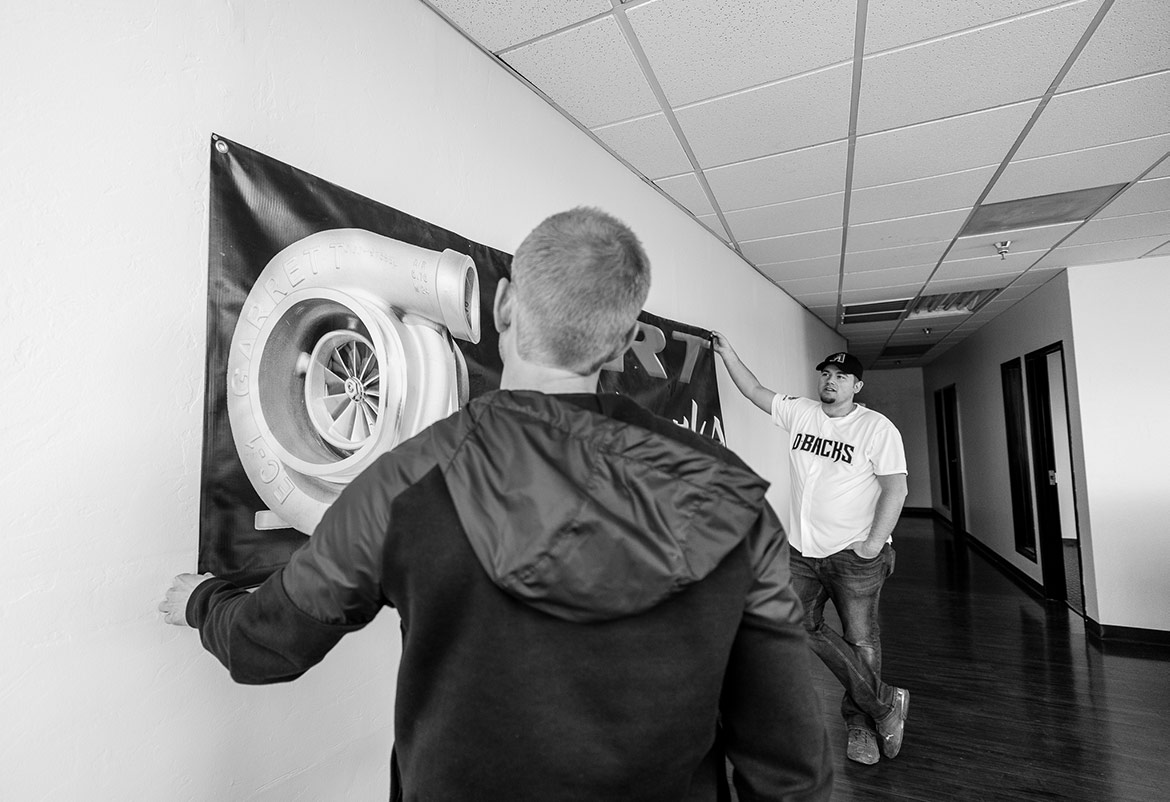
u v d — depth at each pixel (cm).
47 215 82
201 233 100
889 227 329
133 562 90
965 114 213
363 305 124
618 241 68
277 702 111
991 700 280
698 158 245
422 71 150
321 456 116
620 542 54
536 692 56
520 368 70
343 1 128
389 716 135
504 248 178
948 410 817
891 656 337
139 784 90
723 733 69
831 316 584
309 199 116
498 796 57
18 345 79
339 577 60
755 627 61
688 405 289
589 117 213
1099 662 327
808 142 232
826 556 246
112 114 89
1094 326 396
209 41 102
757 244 359
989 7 157
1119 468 381
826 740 66
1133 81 191
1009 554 556
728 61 180
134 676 90
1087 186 275
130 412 90
